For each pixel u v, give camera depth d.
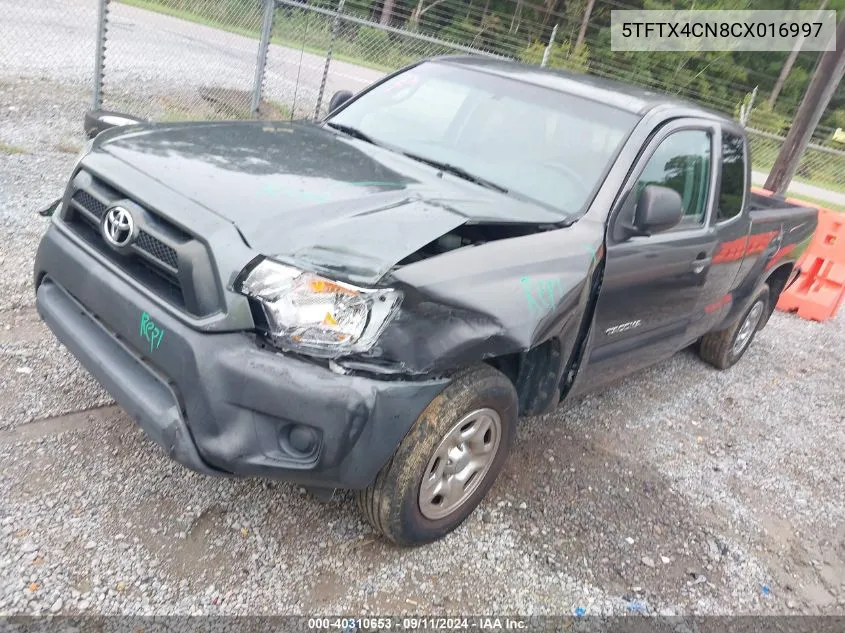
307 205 2.58
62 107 8.07
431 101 3.97
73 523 2.66
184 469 3.08
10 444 2.98
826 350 6.93
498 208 3.04
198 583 2.55
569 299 2.90
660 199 3.23
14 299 4.09
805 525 3.86
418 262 2.47
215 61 11.08
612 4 25.20
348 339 2.31
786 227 5.29
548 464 3.84
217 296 2.34
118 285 2.57
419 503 2.76
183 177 2.65
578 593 2.95
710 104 24.84
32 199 5.50
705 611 3.03
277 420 2.37
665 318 3.95
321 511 3.04
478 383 2.74
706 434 4.67
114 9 11.98
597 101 3.71
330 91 11.09
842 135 15.96
